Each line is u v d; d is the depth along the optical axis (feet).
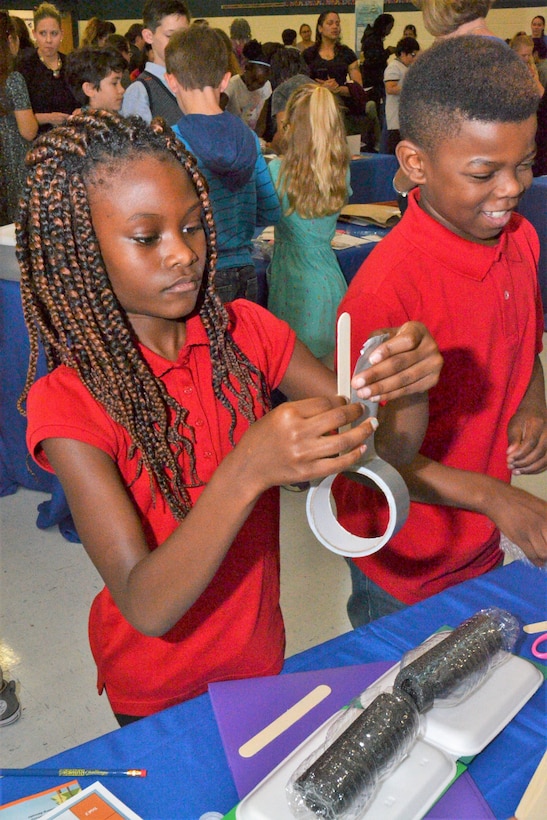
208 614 2.91
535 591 3.20
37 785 2.32
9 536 7.88
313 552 7.48
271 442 2.01
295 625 6.41
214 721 2.54
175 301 2.39
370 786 2.09
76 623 6.56
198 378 2.77
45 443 2.52
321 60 18.90
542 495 8.15
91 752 2.42
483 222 3.18
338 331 2.14
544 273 12.57
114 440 2.57
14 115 11.51
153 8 10.16
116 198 2.25
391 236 3.54
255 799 2.11
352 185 14.96
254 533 2.96
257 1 23.61
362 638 2.93
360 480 2.41
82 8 23.04
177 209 2.29
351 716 2.36
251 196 7.95
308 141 8.34
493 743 2.41
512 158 2.94
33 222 2.40
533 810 2.08
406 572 3.79
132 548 2.43
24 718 5.56
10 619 6.61
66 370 2.61
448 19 7.23
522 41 17.81
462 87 2.87
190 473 2.75
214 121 7.32
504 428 3.90
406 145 3.22
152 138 2.30
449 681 2.40
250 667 3.05
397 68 17.94
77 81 11.14
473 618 2.72
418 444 2.92
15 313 7.59
